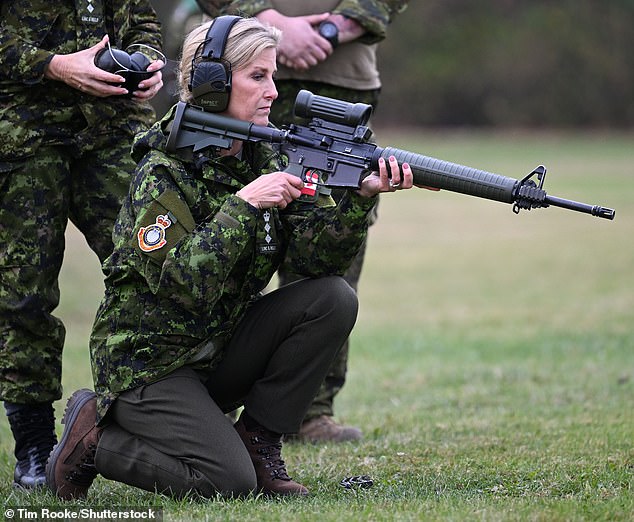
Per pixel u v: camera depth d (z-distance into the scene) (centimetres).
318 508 899
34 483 1065
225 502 909
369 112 967
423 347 2319
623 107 11456
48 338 1082
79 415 977
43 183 1070
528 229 4928
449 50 11569
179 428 927
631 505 896
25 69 1042
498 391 1748
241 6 1338
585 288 3244
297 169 951
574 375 1881
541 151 8900
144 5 1144
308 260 981
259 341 981
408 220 5378
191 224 914
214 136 943
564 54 11419
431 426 1422
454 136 10706
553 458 1133
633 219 5072
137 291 933
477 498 942
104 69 1050
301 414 992
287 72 1345
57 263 1088
